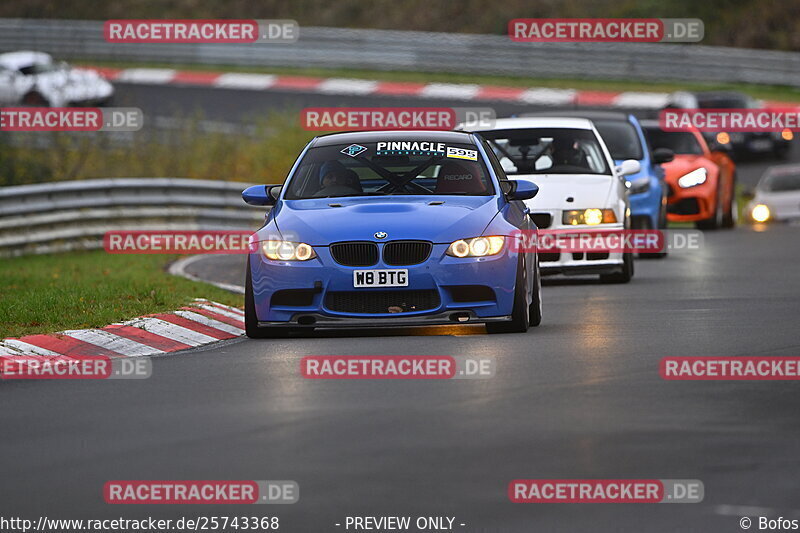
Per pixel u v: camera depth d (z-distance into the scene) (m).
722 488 20.88
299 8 183.62
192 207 83.56
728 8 173.88
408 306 37.81
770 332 38.16
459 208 39.12
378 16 181.62
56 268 64.88
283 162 103.44
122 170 99.94
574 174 56.94
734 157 135.75
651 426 25.41
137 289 49.28
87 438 25.53
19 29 167.62
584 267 54.59
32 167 92.38
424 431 25.16
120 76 160.25
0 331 39.69
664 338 37.34
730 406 27.41
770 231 86.81
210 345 38.94
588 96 148.62
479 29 175.75
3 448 24.88
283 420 26.55
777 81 157.00
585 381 30.38
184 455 23.75
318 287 37.84
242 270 63.34
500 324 39.22
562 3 175.75
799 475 21.59
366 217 38.50
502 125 59.84
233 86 156.00
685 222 92.81
